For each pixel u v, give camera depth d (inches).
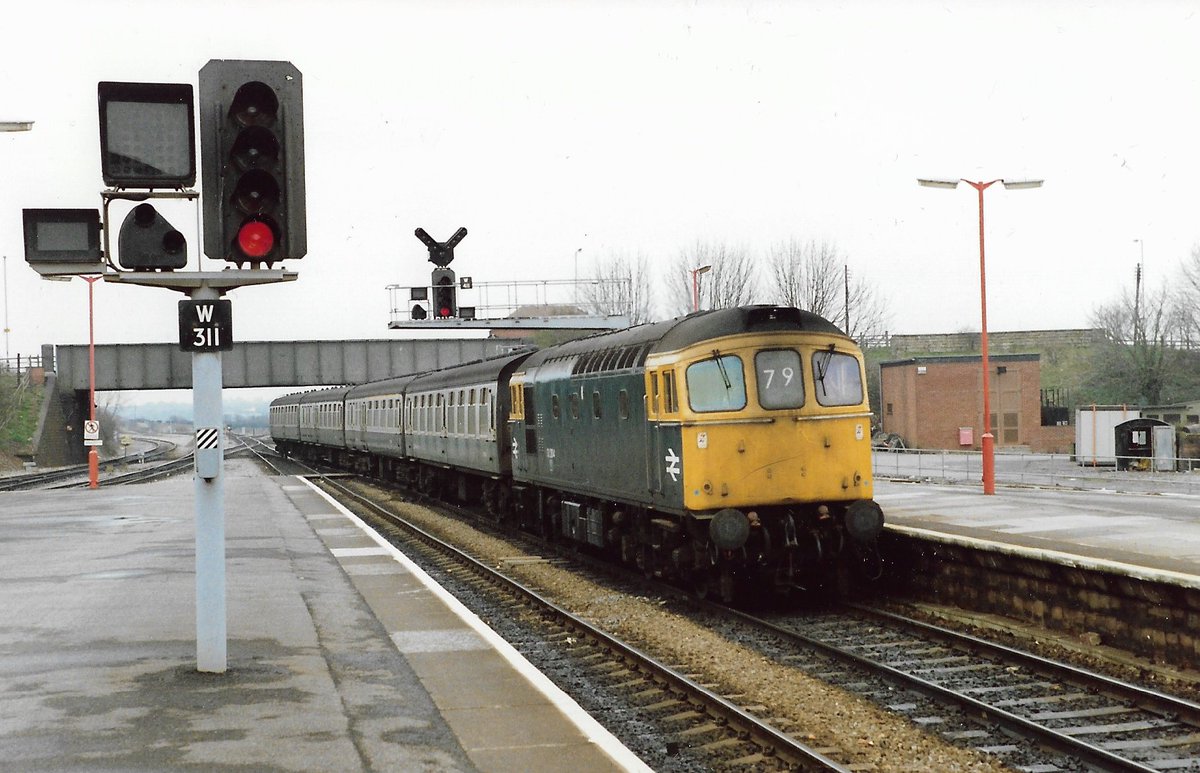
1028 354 2448.3
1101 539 641.0
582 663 509.0
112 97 344.8
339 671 411.5
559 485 855.1
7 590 602.9
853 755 358.9
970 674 476.7
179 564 714.2
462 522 1176.8
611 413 725.9
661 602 666.8
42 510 1222.3
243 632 486.0
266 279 357.7
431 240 1164.5
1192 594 459.5
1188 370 2731.3
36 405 3016.7
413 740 323.9
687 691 434.6
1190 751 366.0
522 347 1164.5
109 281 351.9
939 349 3331.7
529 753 312.8
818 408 609.0
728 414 598.9
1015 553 568.7
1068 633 542.6
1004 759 360.8
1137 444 1728.6
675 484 621.0
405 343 2484.0
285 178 356.5
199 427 383.2
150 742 318.3
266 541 852.0
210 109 351.6
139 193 354.3
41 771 292.2
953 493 1069.1
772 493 601.6
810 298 2138.3
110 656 430.0
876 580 707.4
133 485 1777.8
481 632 486.3
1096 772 346.6
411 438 1480.1
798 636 534.9
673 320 668.1
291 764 299.9
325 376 2459.4
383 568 698.2
